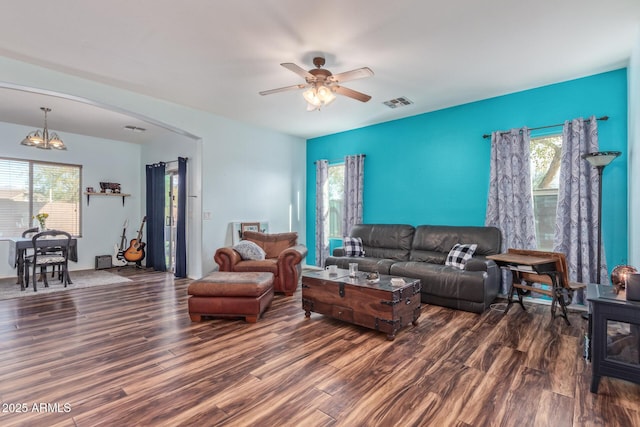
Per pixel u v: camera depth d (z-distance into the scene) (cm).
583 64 330
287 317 340
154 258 627
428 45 291
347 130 600
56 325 312
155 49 297
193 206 548
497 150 413
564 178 364
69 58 315
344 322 324
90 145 639
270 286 360
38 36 275
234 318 334
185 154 576
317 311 330
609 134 347
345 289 308
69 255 513
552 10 239
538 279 339
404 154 518
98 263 637
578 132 354
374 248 511
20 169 562
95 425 166
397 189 526
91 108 462
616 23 256
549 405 183
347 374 219
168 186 631
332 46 292
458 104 454
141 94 416
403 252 477
